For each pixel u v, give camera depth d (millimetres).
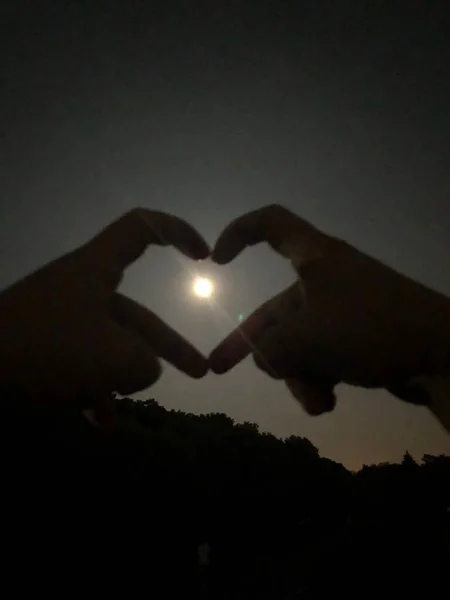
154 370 325
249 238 390
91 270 351
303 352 354
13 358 325
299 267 374
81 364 325
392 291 362
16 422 328
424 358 347
